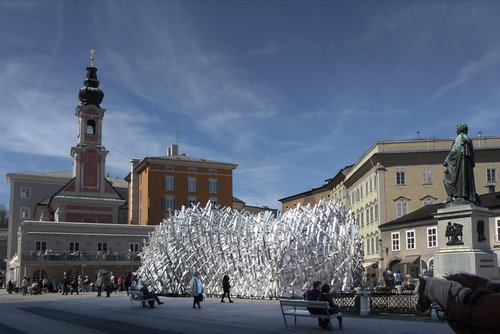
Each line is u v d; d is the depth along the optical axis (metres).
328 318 12.90
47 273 50.84
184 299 26.73
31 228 52.81
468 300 6.85
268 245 25.75
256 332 13.02
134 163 78.94
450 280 7.46
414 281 33.84
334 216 27.55
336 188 75.94
